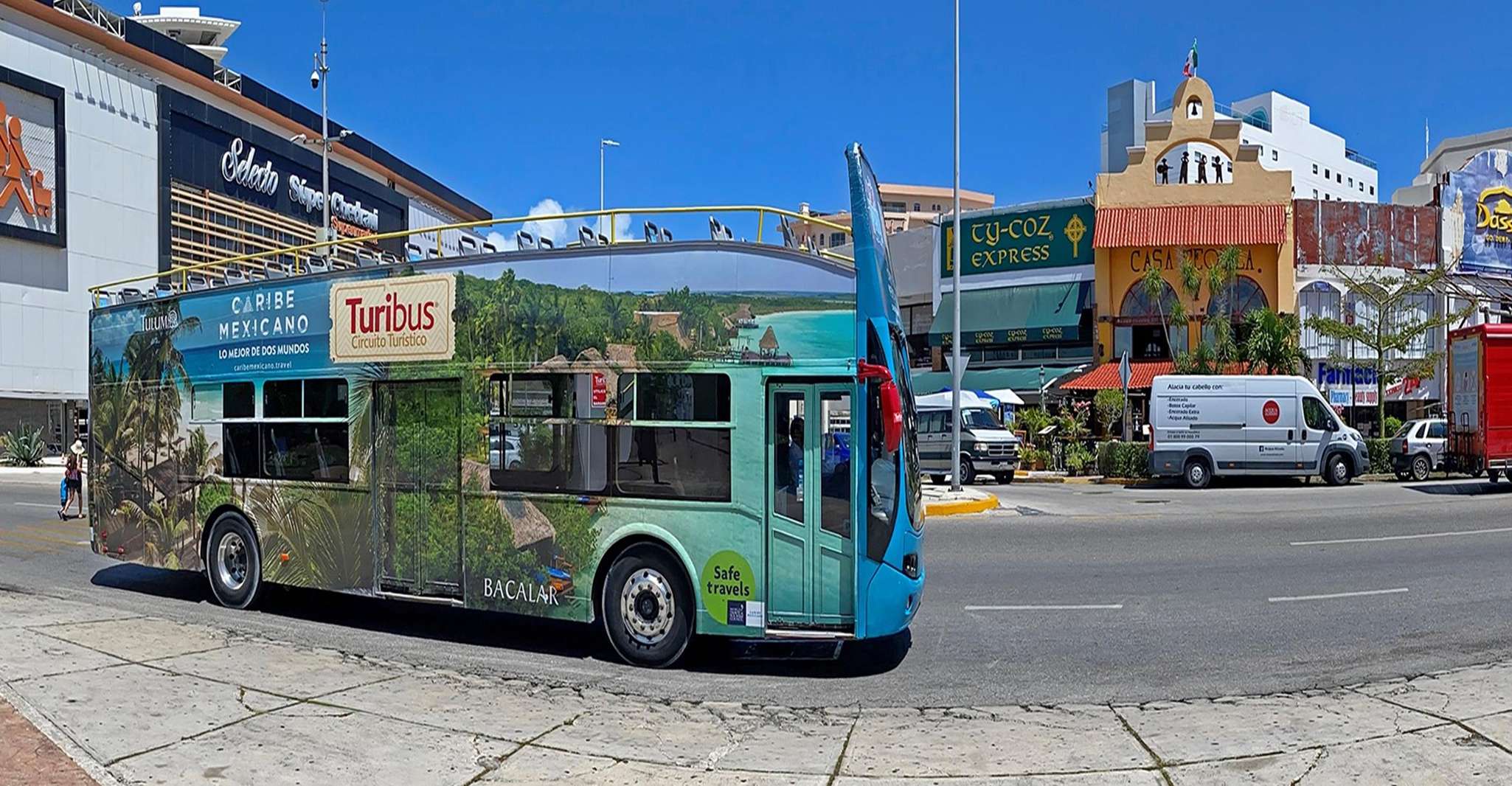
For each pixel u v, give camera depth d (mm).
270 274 10102
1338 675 7691
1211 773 5457
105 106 42594
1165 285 36219
